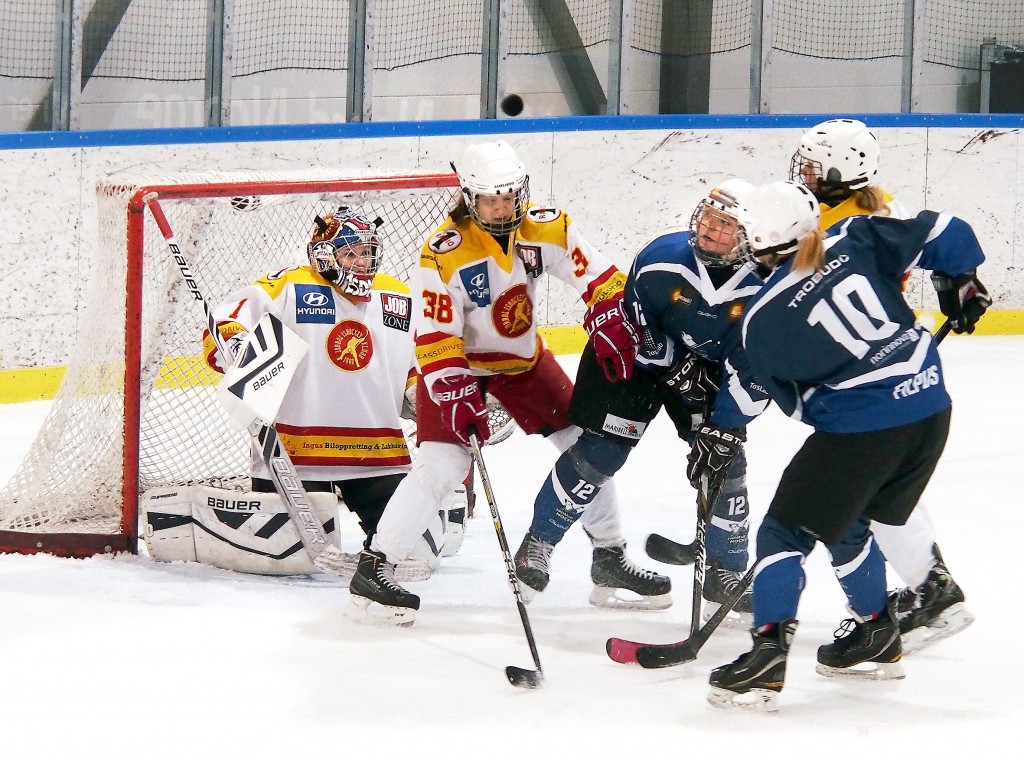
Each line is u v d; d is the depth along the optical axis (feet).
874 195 40.40
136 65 90.63
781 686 33.99
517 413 44.04
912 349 33.91
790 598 34.14
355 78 96.07
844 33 113.70
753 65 107.45
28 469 50.80
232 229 58.59
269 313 45.44
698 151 102.32
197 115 93.35
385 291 48.70
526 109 106.22
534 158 96.63
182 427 52.65
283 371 44.29
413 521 41.50
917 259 34.86
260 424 45.39
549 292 98.94
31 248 78.38
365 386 48.03
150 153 82.33
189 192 47.60
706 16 110.22
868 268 33.42
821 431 34.35
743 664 33.99
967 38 117.19
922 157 107.65
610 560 43.88
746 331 34.35
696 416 41.78
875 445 33.58
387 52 100.01
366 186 50.85
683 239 38.93
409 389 49.34
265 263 59.67
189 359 53.16
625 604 44.24
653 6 109.09
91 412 49.75
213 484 52.08
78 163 79.46
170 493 47.32
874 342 33.24
